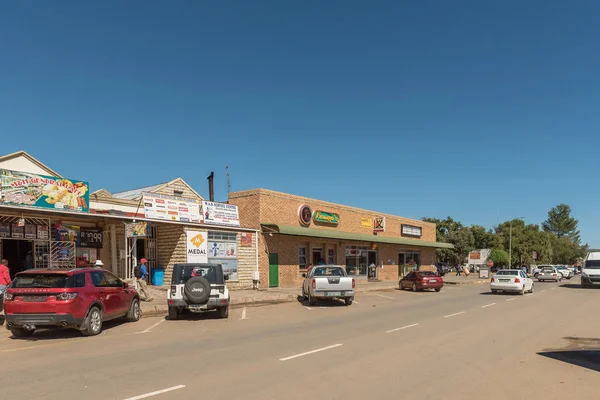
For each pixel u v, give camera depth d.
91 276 12.26
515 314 16.31
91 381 7.08
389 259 41.31
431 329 12.64
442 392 6.51
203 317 15.68
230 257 25.22
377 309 18.41
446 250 66.38
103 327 13.28
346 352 9.35
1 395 6.38
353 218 36.38
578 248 134.38
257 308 18.97
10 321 10.98
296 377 7.29
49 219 19.19
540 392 6.55
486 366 8.13
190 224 22.89
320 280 19.84
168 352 9.38
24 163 24.62
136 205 26.67
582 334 11.78
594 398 6.29
